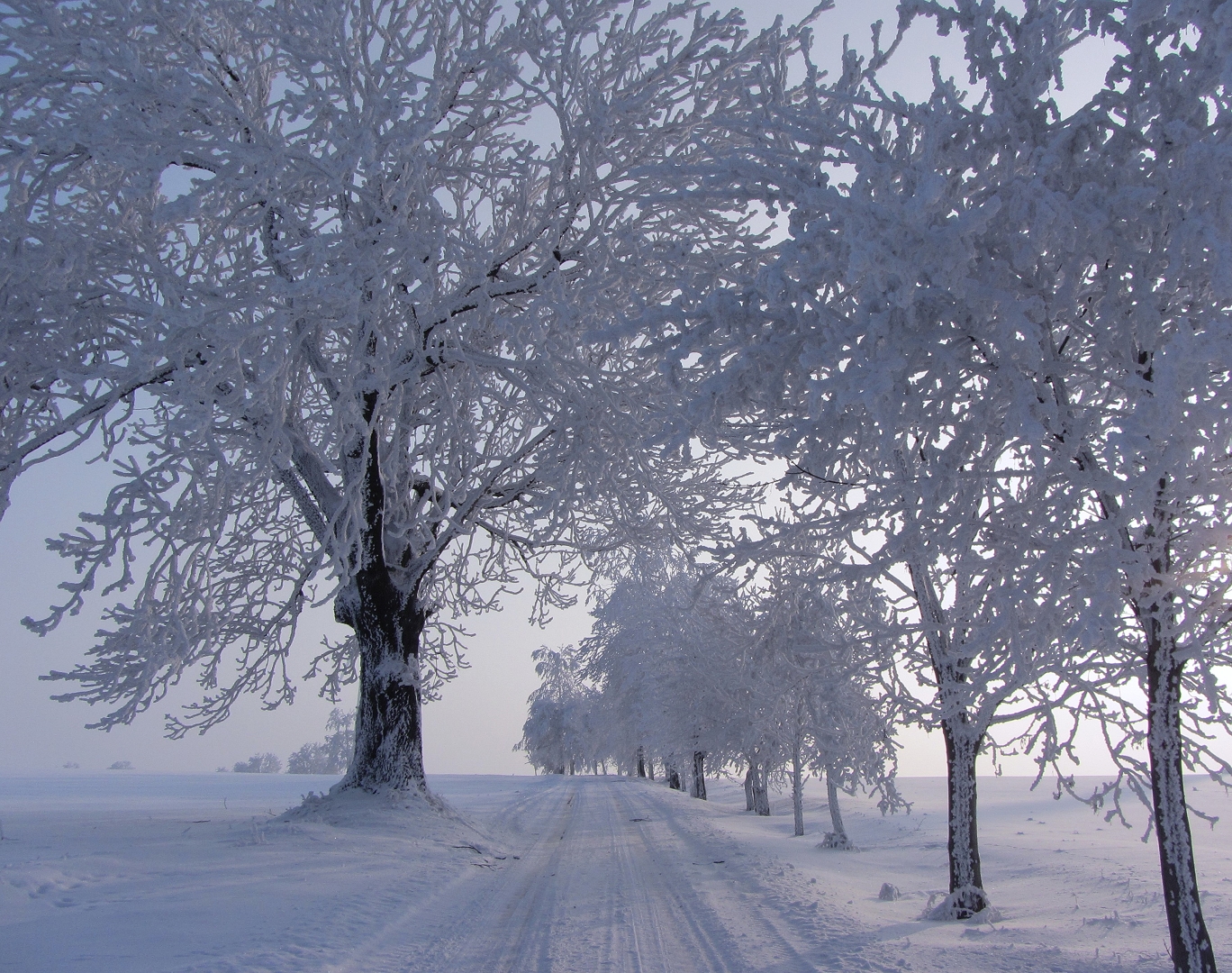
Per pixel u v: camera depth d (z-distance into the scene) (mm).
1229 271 3289
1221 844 17453
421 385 13562
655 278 9570
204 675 12797
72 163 9680
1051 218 3887
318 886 7895
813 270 4375
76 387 9844
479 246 10172
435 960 5887
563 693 67125
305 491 14625
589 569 16141
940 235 3764
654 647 31031
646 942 6441
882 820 26422
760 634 10508
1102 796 6406
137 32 9672
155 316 7441
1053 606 4719
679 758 38594
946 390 4590
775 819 27516
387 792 13195
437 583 17062
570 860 11836
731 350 4773
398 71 9438
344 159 8445
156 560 8820
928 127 4375
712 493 13531
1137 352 4777
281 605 13523
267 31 10195
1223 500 4320
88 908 6406
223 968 5117
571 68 10664
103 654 10094
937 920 8766
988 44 4668
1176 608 4926
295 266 9570
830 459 5133
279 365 8570
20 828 11727
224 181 8312
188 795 35594
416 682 14258
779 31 10633
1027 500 4777
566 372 10523
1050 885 12250
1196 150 3674
